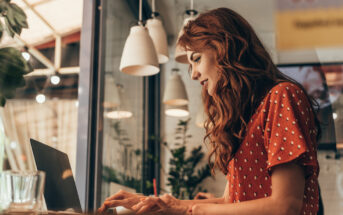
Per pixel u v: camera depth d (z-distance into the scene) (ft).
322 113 13.12
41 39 6.19
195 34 3.09
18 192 2.00
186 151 14.10
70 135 6.90
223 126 2.91
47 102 6.22
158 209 2.66
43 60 6.21
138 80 12.30
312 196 2.51
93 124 7.51
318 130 2.97
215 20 3.05
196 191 13.66
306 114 2.54
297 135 2.39
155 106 14.57
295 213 2.25
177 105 12.22
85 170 7.11
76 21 7.48
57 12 6.82
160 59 7.55
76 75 7.34
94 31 7.80
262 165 2.72
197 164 13.91
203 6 10.41
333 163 12.80
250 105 2.85
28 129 5.61
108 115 8.67
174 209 2.58
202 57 3.10
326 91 13.26
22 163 5.28
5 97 3.46
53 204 2.75
